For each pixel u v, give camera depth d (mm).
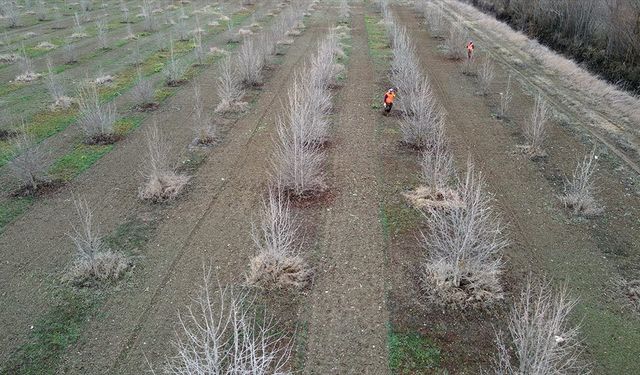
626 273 7633
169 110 14469
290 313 6711
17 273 7473
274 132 12844
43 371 5805
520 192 10000
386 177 10438
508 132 13039
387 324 6516
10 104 14781
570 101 15555
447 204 8844
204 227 8672
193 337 5277
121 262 7555
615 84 17594
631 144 12383
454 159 11383
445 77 18016
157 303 6867
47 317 6613
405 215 9031
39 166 9898
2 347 6148
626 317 6762
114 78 17609
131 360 5945
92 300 6922
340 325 6504
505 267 7695
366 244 8203
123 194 9766
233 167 10914
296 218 8914
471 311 6750
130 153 11609
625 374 5859
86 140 12250
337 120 13719
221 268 7594
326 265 7680
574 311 6820
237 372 4992
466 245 6988
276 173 10469
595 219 9125
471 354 6070
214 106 14773
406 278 7387
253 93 16078
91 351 6078
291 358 5977
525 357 5223
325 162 11141
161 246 8125
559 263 7836
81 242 8031
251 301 6906
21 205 9359
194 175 10555
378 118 13867
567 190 10094
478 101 15492
